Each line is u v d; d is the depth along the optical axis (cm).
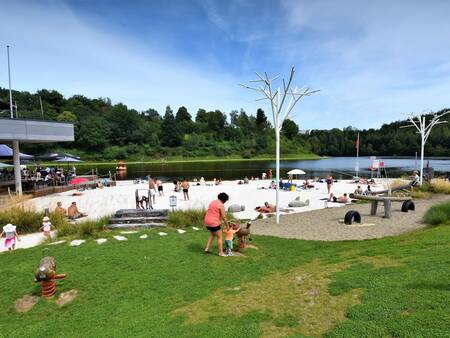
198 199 2047
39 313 557
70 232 1079
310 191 2420
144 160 9525
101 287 636
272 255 792
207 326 420
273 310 444
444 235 767
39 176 2788
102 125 9756
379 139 11912
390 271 517
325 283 512
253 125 14625
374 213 1360
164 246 883
